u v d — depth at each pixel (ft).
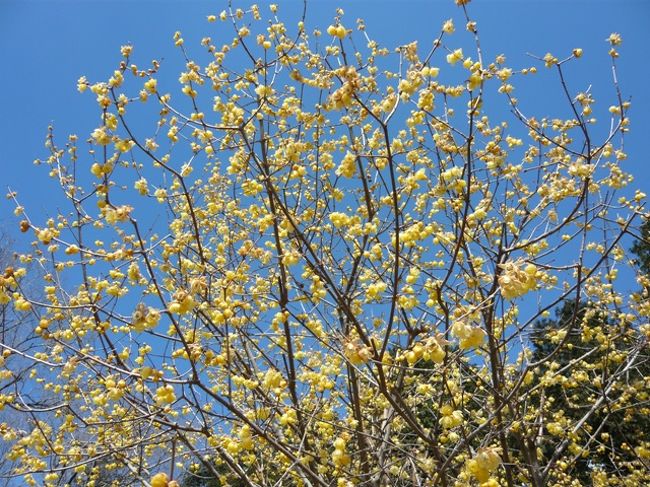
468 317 8.25
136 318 9.11
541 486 16.30
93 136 10.85
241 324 15.03
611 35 13.83
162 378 10.49
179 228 18.65
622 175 15.81
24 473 12.78
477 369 21.18
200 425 16.08
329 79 14.76
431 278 15.92
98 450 17.24
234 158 15.20
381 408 18.93
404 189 14.14
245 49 14.79
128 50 11.69
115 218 10.49
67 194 13.35
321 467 14.76
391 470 16.52
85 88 11.35
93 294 14.74
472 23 11.06
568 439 17.31
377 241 15.55
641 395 19.43
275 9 17.06
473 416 17.06
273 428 16.78
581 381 20.48
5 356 11.04
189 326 18.74
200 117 14.85
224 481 16.44
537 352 24.77
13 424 20.48
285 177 16.67
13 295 11.94
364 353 9.09
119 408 16.70
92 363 14.94
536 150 17.13
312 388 16.61
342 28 11.92
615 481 21.20
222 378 20.44
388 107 9.82
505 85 14.71
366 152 17.99
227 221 19.90
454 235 15.67
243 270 14.52
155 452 23.13
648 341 17.69
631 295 18.74
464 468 13.76
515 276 8.11
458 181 12.93
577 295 13.32
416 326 16.71
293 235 15.02
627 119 13.66
